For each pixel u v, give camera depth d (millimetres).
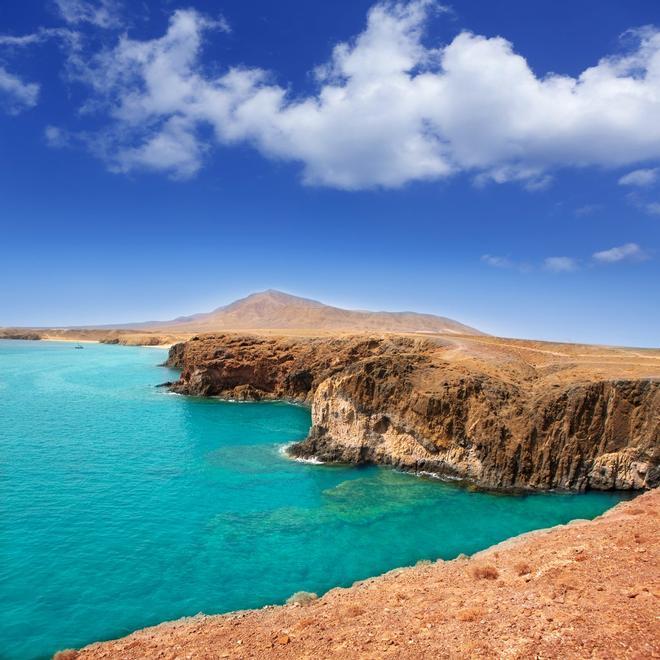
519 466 41219
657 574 16094
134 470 43469
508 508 36438
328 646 15398
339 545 29719
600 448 40781
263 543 29812
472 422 43688
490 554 25203
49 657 19469
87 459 46594
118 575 25812
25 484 39219
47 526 31531
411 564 27359
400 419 46062
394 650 14102
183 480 41031
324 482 41312
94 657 18062
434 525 33031
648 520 22797
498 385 45688
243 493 38281
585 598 15211
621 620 13234
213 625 20266
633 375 45062
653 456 39562
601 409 41406
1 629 21156
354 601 20516
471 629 14570
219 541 29953
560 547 21688
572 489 40219
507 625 14320
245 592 24359
